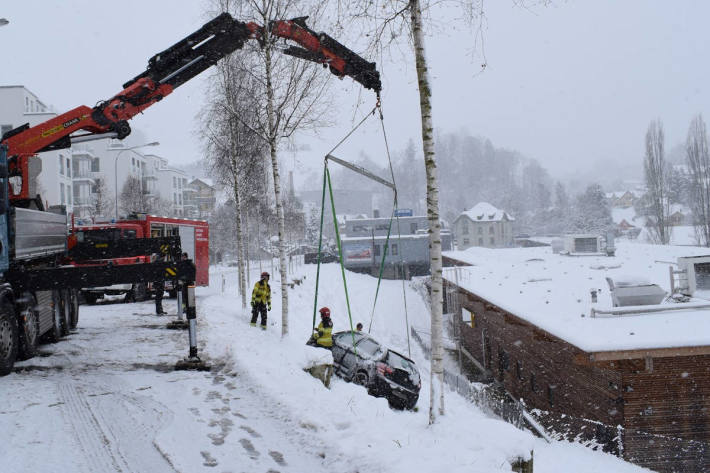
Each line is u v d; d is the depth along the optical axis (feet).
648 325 44.32
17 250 28.66
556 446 45.52
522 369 63.67
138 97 34.86
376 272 219.00
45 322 34.37
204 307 61.41
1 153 27.37
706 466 39.65
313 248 275.80
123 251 44.73
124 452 17.15
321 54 33.58
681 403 41.24
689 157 170.09
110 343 36.81
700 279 55.36
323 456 17.92
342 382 31.86
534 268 99.35
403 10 22.63
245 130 65.77
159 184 293.43
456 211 500.33
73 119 33.78
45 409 21.04
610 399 42.98
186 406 22.50
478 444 18.61
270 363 29.53
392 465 16.46
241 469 16.46
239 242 68.95
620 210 451.12
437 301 22.20
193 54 35.09
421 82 22.25
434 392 21.50
